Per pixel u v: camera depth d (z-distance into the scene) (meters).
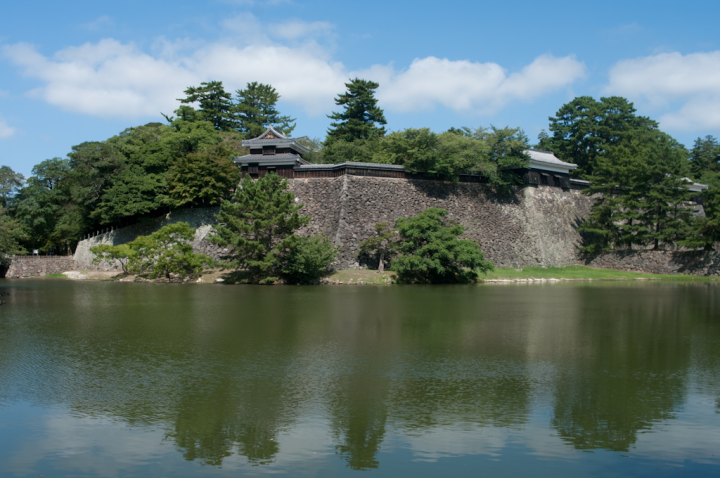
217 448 13.71
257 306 38.38
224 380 19.11
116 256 65.62
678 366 21.19
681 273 70.75
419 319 32.28
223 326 29.78
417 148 69.44
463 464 12.80
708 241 68.12
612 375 19.86
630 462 12.91
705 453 13.40
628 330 28.92
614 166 77.69
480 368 20.84
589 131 101.62
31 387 18.39
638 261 74.12
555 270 72.38
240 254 58.59
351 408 16.38
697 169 110.81
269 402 16.89
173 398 17.27
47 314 34.56
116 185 74.75
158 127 101.50
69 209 83.62
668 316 33.97
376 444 13.90
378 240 61.19
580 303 40.59
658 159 82.81
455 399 17.17
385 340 26.02
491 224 72.81
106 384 18.67
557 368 20.86
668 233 70.88
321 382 18.92
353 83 104.19
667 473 12.40
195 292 49.44
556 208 78.94
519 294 47.75
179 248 62.88
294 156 71.00
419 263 57.16
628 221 79.81
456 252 58.16
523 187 77.31
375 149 86.56
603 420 15.48
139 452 13.49
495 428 14.91
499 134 75.19
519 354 23.17
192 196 71.69
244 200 57.69
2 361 21.78
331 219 67.00
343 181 67.31
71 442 14.05
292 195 59.38
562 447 13.73
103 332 27.98
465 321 31.61
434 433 14.55
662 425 15.12
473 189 73.94
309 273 58.50
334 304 39.53
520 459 13.09
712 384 18.81
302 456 13.26
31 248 86.94
